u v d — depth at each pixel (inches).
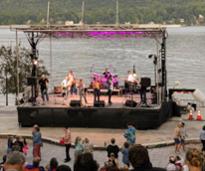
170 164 858.1
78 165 380.2
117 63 6441.9
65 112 1654.8
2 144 1467.8
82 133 1578.5
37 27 1723.7
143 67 5964.6
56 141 1466.5
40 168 758.5
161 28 1670.8
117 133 1574.8
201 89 4387.3
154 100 1685.5
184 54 7819.9
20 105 1683.1
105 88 1841.8
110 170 403.2
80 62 6540.4
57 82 4569.4
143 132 1590.8
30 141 1493.6
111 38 1708.9
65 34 1723.7
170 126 1681.8
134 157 354.0
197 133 1573.6
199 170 352.5
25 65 2780.5
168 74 5428.2
